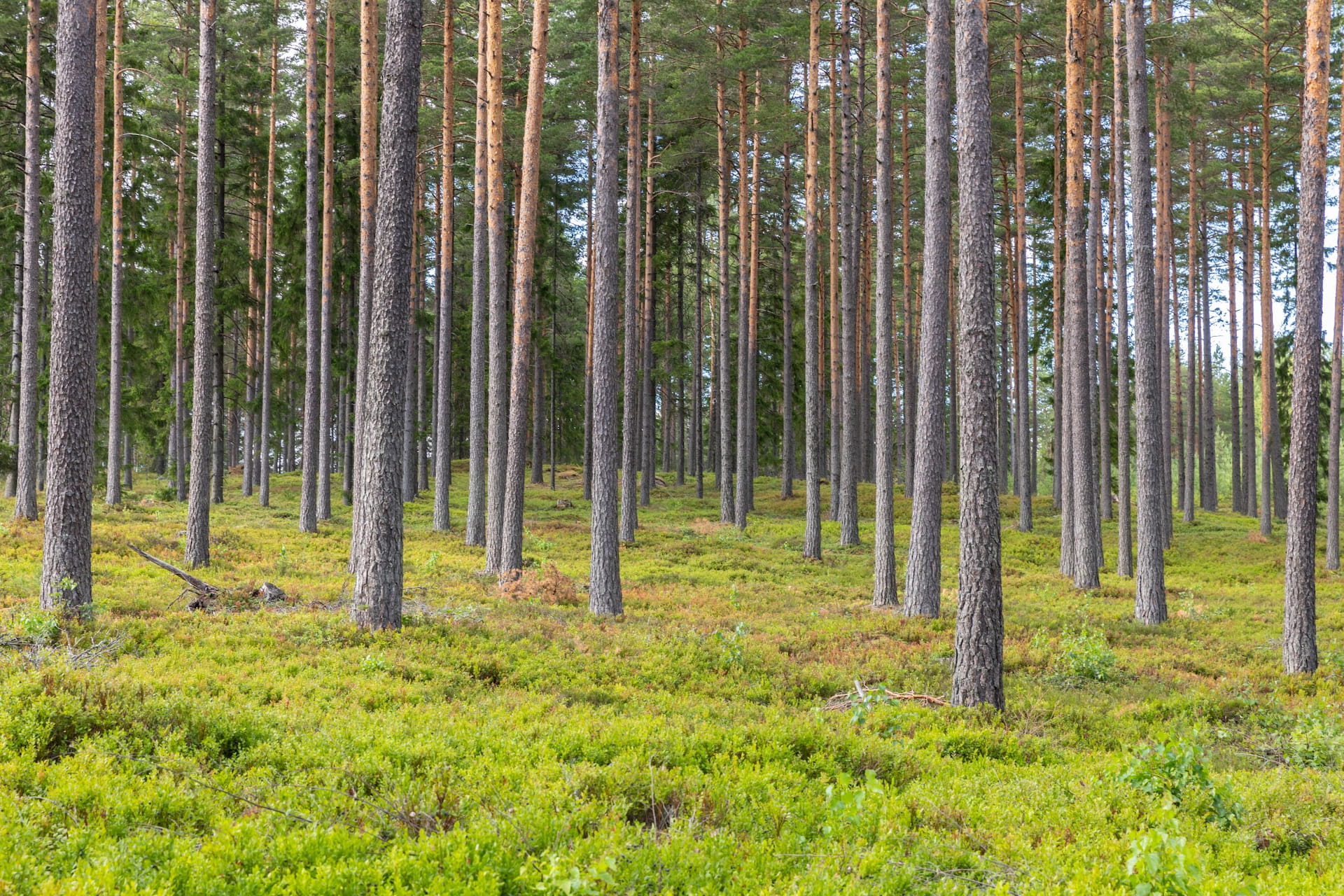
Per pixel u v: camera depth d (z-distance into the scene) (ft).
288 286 116.78
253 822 17.31
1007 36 91.71
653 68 106.32
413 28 44.52
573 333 184.44
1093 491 77.00
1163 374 106.83
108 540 65.72
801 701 36.11
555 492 140.05
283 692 29.96
